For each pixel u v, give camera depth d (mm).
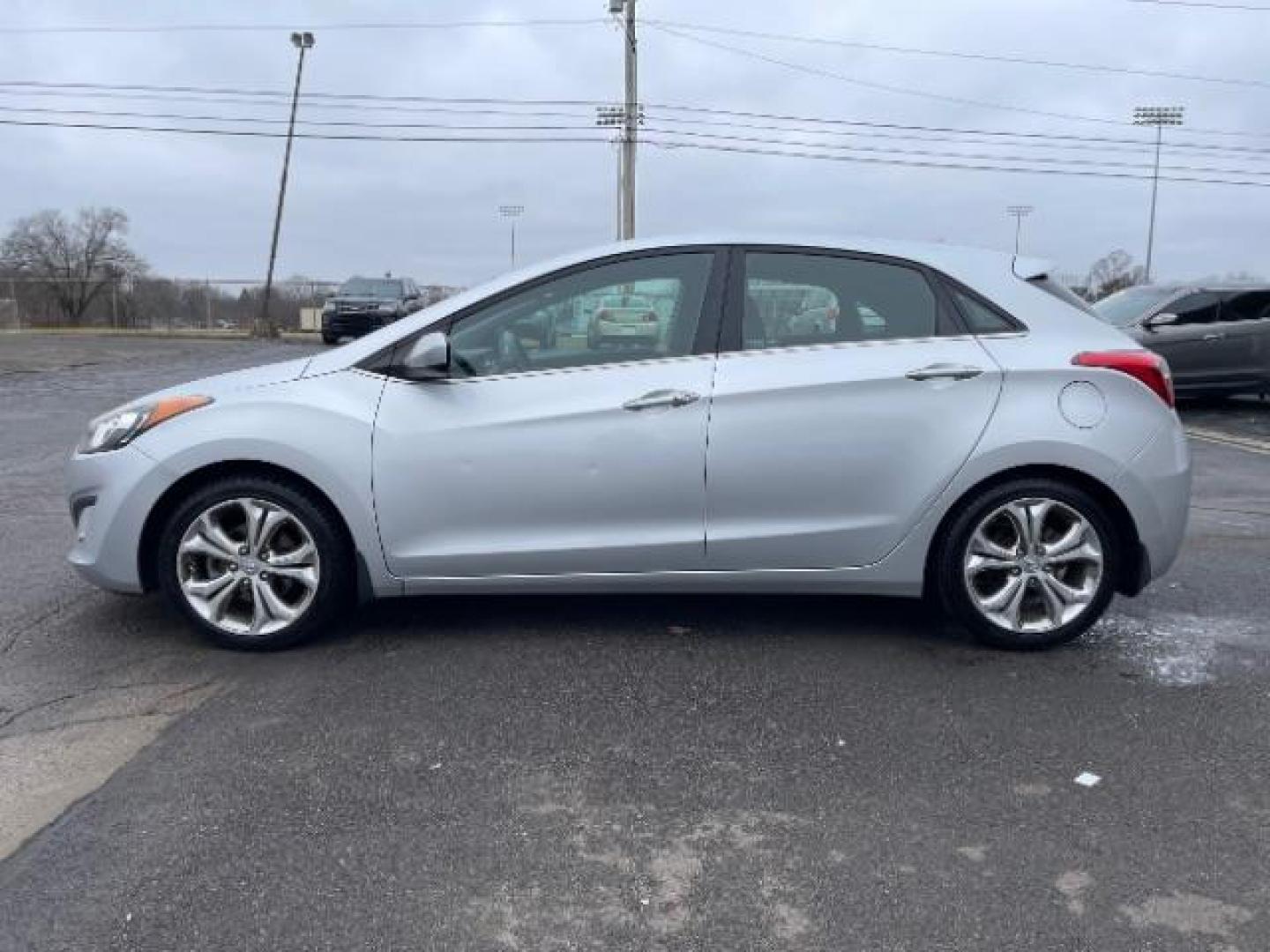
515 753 3521
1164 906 2695
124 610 4910
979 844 2990
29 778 3311
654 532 4320
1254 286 14227
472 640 4574
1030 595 4473
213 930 2576
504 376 4297
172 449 4254
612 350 4344
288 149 38250
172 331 37500
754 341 4336
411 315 4441
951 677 4215
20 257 55938
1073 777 3391
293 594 4445
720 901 2721
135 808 3133
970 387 4293
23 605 4988
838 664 4344
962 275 4426
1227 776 3400
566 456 4258
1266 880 2818
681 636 4660
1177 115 45281
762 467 4281
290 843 2961
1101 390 4320
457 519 4305
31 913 2629
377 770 3387
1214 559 6133
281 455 4219
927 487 4305
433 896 2727
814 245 4414
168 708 3848
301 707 3863
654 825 3084
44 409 12984
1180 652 4516
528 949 2525
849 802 3221
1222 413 14500
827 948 2531
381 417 4262
